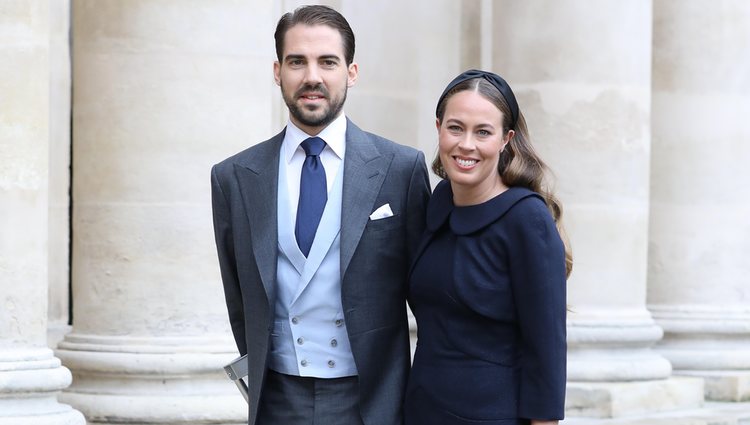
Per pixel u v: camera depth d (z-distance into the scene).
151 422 9.77
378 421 6.11
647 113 12.87
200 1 9.95
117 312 9.95
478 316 5.77
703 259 14.33
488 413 5.71
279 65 6.24
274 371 6.19
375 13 13.36
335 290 6.11
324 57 6.04
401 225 6.19
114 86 9.92
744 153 14.43
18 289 8.48
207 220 9.98
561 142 12.50
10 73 8.39
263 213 6.16
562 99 12.48
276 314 6.17
